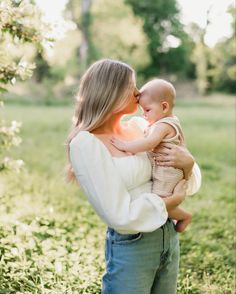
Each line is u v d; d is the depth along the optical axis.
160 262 2.96
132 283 2.87
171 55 52.09
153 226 2.77
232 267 5.41
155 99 3.05
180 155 2.96
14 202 6.93
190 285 4.75
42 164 10.63
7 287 3.95
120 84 2.92
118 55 34.19
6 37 4.22
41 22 4.11
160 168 2.98
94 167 2.80
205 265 5.27
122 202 2.79
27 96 31.91
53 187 8.42
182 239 6.11
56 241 5.18
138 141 2.92
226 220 7.02
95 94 2.91
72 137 2.96
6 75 4.21
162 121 3.01
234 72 41.75
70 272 4.32
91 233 5.99
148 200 2.82
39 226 5.92
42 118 20.41
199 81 44.47
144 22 48.38
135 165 2.90
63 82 33.62
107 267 2.96
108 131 3.02
